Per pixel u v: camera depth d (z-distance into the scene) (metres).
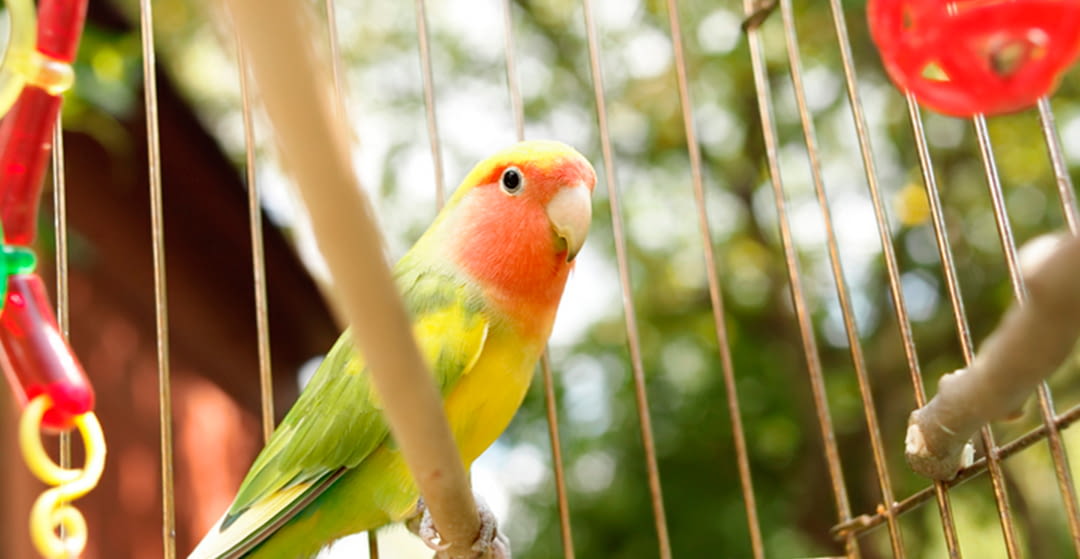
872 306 9.66
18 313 2.39
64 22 2.40
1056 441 2.58
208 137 8.22
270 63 1.13
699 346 10.06
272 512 3.06
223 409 10.52
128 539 7.68
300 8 1.12
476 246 3.27
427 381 1.60
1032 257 1.67
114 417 7.63
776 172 3.43
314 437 3.16
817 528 9.24
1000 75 1.69
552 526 9.28
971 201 9.16
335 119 1.20
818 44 9.88
